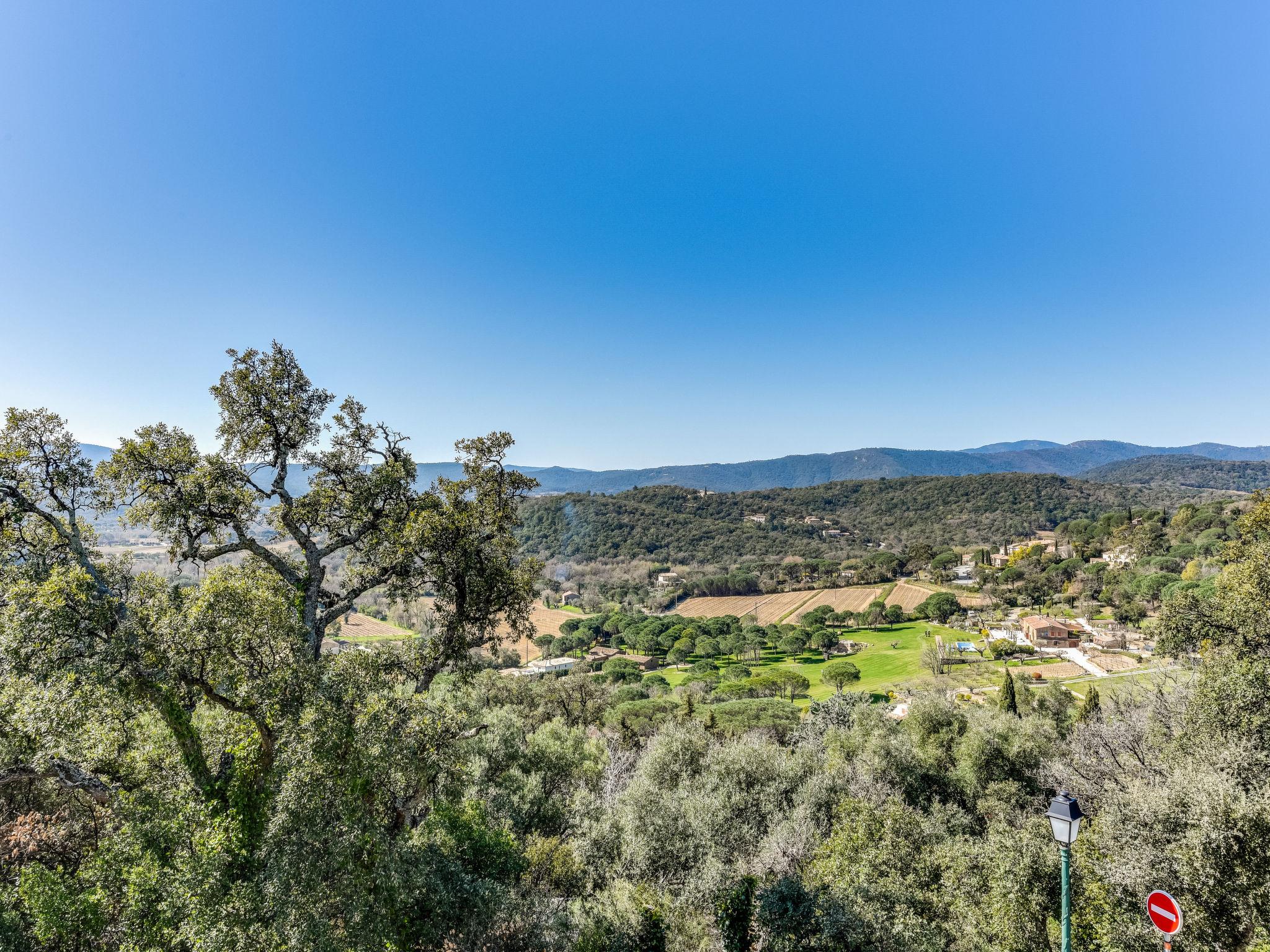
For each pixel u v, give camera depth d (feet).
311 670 34.76
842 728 115.24
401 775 36.52
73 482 42.22
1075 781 64.95
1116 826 37.88
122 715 36.04
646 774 79.20
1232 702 48.62
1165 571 305.73
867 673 279.08
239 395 46.55
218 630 34.91
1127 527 445.78
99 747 36.04
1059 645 281.74
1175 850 34.12
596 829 60.85
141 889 28.81
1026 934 37.65
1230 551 71.31
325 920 28.94
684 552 588.09
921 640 331.98
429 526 46.93
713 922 45.78
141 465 42.86
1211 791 34.99
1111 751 65.57
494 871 45.60
